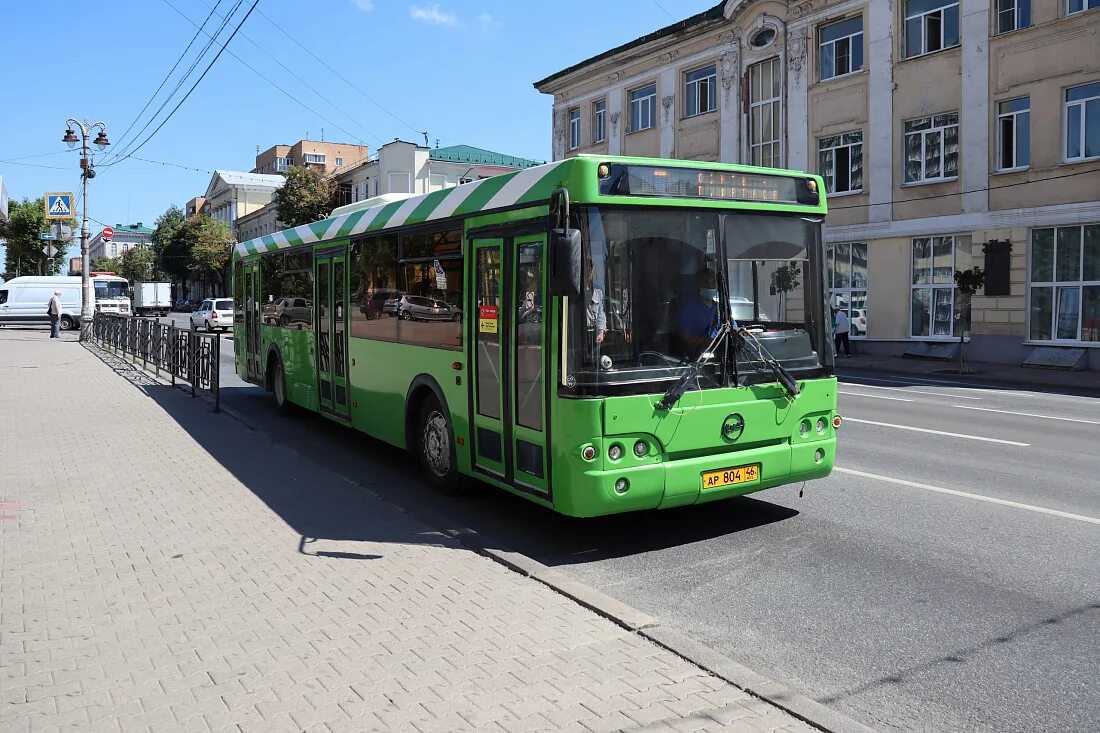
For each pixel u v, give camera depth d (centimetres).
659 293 633
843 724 367
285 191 5847
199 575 571
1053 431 1234
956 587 570
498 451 720
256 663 431
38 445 1058
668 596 561
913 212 2727
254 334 1509
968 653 467
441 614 498
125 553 620
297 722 371
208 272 8469
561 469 623
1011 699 414
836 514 755
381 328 952
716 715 377
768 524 726
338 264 1089
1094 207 2283
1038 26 2377
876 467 962
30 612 504
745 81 3259
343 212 1133
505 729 364
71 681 412
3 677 418
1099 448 1084
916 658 462
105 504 765
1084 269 2347
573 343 610
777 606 541
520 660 434
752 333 664
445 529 688
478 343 745
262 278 1455
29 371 2045
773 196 684
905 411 1473
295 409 1377
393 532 679
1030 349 2445
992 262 2514
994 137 2503
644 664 430
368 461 1027
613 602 512
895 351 2802
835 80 2942
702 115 3438
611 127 3872
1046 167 2377
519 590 542
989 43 2494
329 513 736
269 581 559
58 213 3388
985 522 727
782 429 679
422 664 429
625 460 614
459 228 776
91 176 3338
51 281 4597
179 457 982
